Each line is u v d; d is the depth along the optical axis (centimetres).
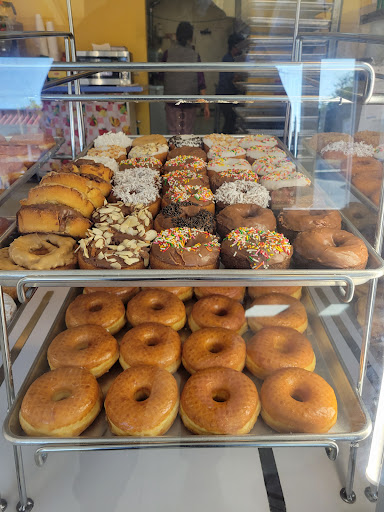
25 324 59
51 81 59
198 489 51
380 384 50
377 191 54
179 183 77
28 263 52
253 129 64
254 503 50
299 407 48
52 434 47
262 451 55
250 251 56
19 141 65
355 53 56
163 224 67
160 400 48
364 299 55
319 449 55
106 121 79
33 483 51
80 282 47
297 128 67
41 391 49
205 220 67
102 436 48
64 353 54
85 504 50
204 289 62
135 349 55
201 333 56
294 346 55
